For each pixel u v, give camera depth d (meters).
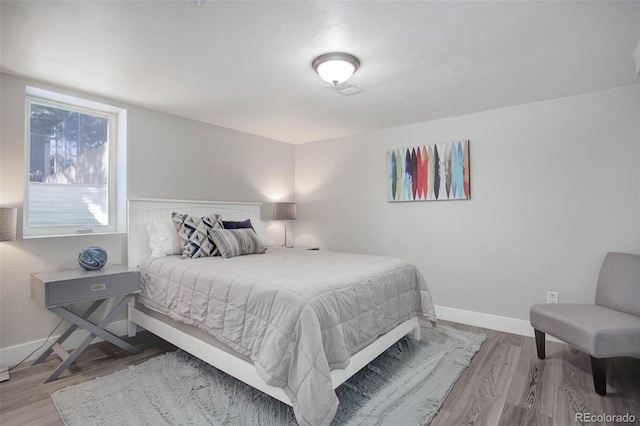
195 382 2.16
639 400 1.99
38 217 2.73
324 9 1.65
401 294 2.59
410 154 3.77
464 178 3.39
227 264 2.57
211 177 3.81
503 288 3.20
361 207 4.20
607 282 2.55
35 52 2.11
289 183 4.81
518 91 2.78
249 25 1.80
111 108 3.04
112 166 3.17
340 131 4.13
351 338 1.96
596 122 2.78
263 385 1.77
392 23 1.78
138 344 2.82
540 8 1.65
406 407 1.90
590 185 2.80
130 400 1.96
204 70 2.37
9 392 2.06
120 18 1.73
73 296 2.30
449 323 3.41
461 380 2.23
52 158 2.82
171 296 2.46
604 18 1.73
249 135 4.25
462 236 3.44
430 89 2.73
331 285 1.97
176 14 1.70
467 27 1.82
